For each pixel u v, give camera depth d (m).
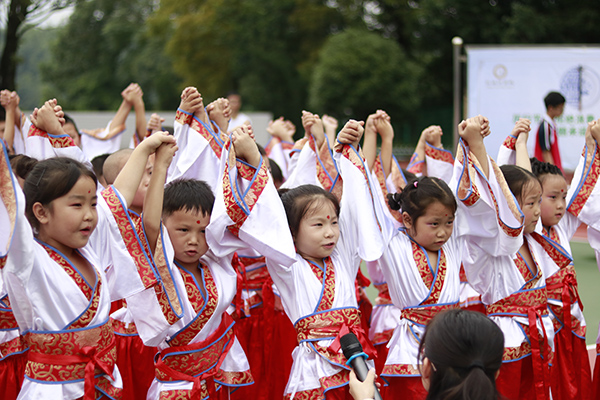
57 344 2.76
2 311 3.41
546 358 3.68
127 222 2.97
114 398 2.93
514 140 4.30
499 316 3.75
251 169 3.23
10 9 16.00
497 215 3.56
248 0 28.36
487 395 2.10
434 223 3.45
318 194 3.33
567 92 11.36
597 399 4.04
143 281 2.96
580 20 19.12
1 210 2.59
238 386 3.31
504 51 11.40
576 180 4.12
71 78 38.06
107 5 36.69
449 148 22.28
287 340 4.13
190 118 3.84
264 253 3.15
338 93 22.81
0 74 16.30
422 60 24.67
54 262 2.78
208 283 3.19
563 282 4.03
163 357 3.10
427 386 2.35
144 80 35.78
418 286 3.51
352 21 26.98
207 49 28.27
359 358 2.72
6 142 5.03
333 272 3.34
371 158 4.21
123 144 12.62
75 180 2.72
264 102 29.12
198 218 3.07
